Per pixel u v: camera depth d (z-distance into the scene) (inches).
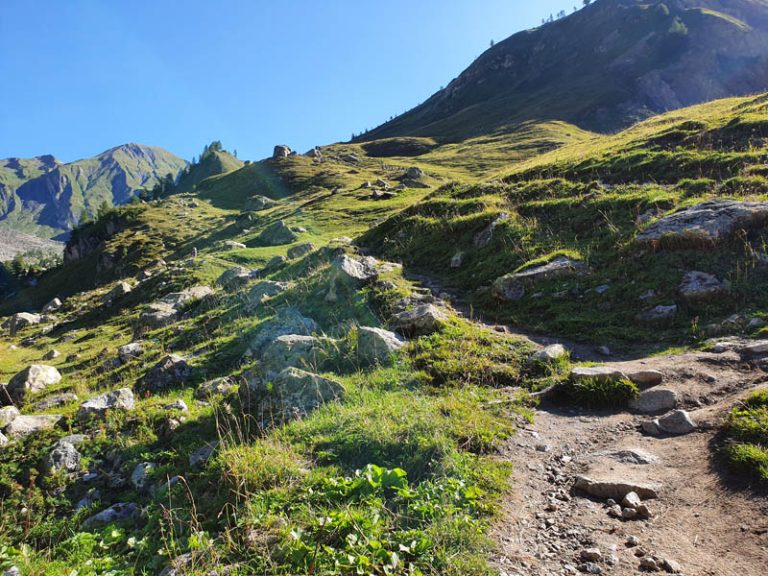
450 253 903.1
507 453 303.1
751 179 709.9
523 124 5787.4
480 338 511.8
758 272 510.0
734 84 6131.9
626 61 7150.6
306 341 517.3
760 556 191.2
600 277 612.4
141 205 4997.5
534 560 205.3
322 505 251.6
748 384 341.4
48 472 415.8
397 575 191.3
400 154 5861.2
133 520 321.7
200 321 942.4
